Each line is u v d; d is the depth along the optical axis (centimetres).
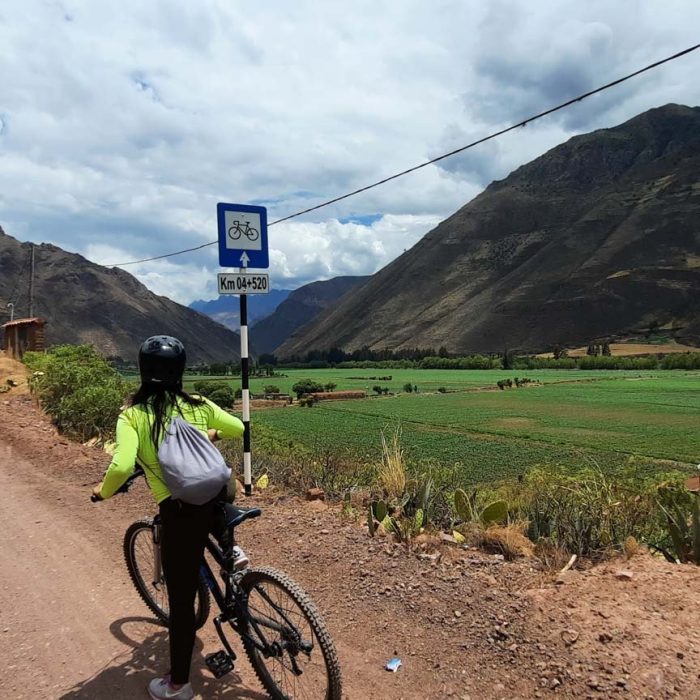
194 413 338
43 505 697
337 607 429
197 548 321
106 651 382
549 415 6694
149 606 423
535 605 393
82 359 1688
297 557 514
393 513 600
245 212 734
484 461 3744
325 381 14025
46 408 1290
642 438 4872
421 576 453
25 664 367
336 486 789
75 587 476
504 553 498
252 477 824
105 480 309
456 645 367
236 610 332
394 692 332
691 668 318
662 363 15825
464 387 11444
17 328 2108
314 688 319
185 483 303
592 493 670
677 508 540
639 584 407
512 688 327
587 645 346
